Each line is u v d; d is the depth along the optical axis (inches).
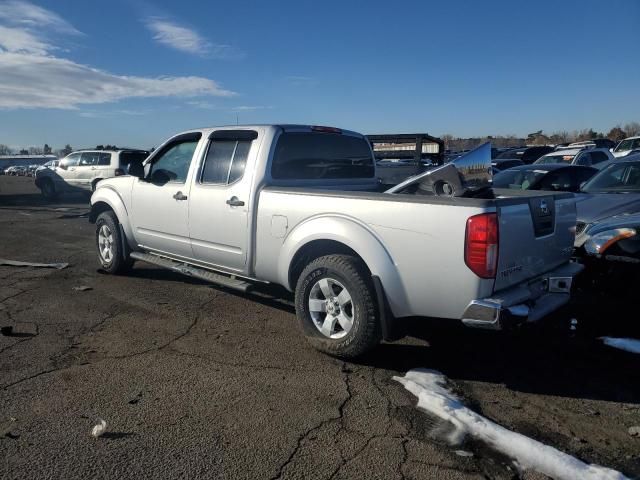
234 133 207.5
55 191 767.7
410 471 112.1
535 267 160.9
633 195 255.9
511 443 120.0
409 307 152.8
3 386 147.3
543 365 168.6
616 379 158.7
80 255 338.0
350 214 163.5
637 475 111.8
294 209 179.0
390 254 153.9
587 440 125.3
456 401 142.2
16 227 471.8
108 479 108.1
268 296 202.5
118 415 133.0
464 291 142.6
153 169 244.7
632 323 204.5
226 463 114.1
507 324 139.9
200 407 137.9
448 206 143.8
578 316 212.4
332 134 225.6
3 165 2679.6
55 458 114.7
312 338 172.4
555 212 171.0
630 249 200.8
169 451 118.0
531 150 1114.7
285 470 112.1
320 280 170.7
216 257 212.5
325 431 127.3
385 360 170.4
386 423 131.1
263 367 163.2
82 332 191.3
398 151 529.0
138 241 255.9
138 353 172.6
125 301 230.5
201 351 175.2
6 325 197.2
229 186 202.5
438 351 178.4
